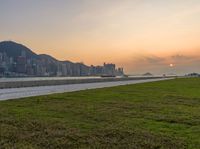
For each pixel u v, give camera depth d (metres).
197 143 15.87
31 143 14.82
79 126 19.02
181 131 18.78
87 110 25.67
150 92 49.09
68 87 63.19
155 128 19.42
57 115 22.72
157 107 29.53
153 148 14.84
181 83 88.75
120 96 40.34
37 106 27.28
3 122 19.20
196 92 51.06
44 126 18.41
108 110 26.23
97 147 14.57
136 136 16.88
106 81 107.31
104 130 18.02
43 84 69.88
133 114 24.53
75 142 15.34
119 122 20.88
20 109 25.11
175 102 34.72
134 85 72.44
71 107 27.27
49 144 14.77
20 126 18.27
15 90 50.75
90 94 42.03
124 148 14.57
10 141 15.00
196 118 23.44
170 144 15.51
